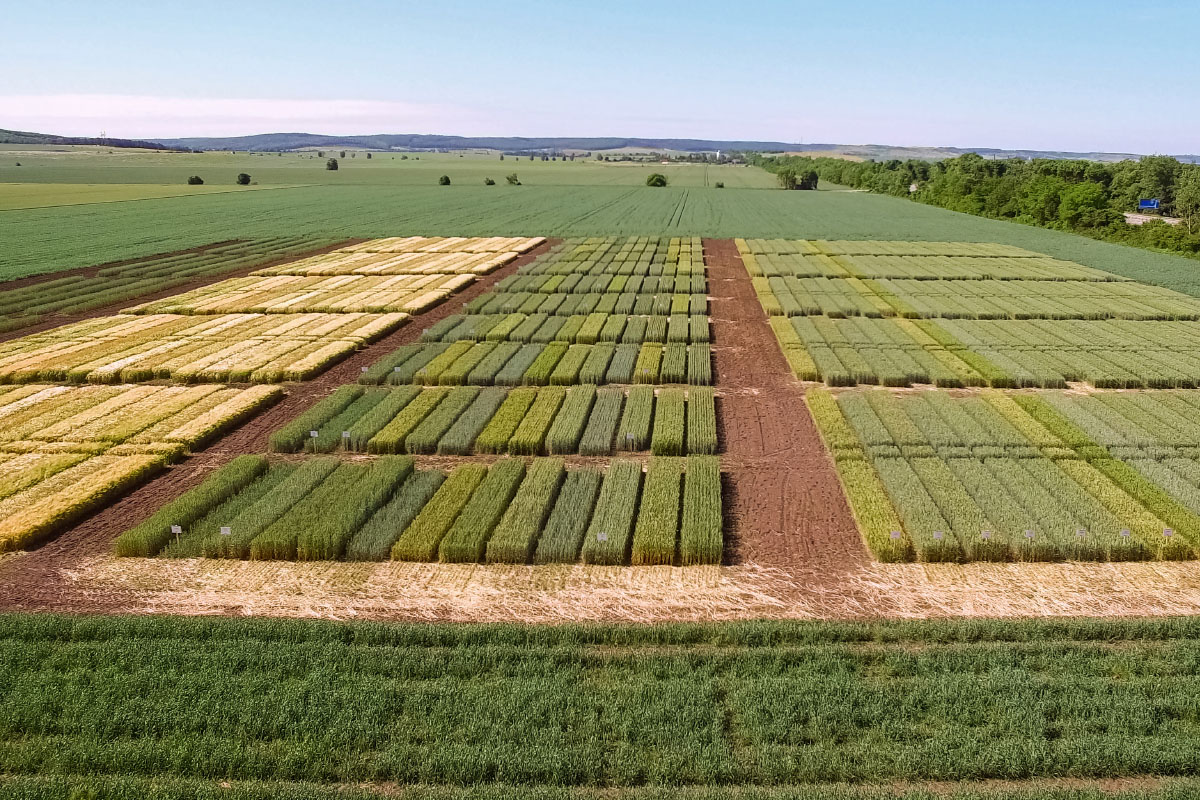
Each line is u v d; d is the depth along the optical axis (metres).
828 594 24.53
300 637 22.02
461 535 27.12
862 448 35.28
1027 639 21.98
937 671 20.70
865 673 20.81
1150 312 59.97
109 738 18.69
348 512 28.72
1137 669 20.69
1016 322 57.88
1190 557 26.56
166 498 31.09
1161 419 38.50
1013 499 30.00
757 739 18.42
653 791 17.00
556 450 35.19
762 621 22.72
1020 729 18.64
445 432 37.03
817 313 61.00
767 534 28.28
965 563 26.38
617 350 50.47
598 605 23.98
